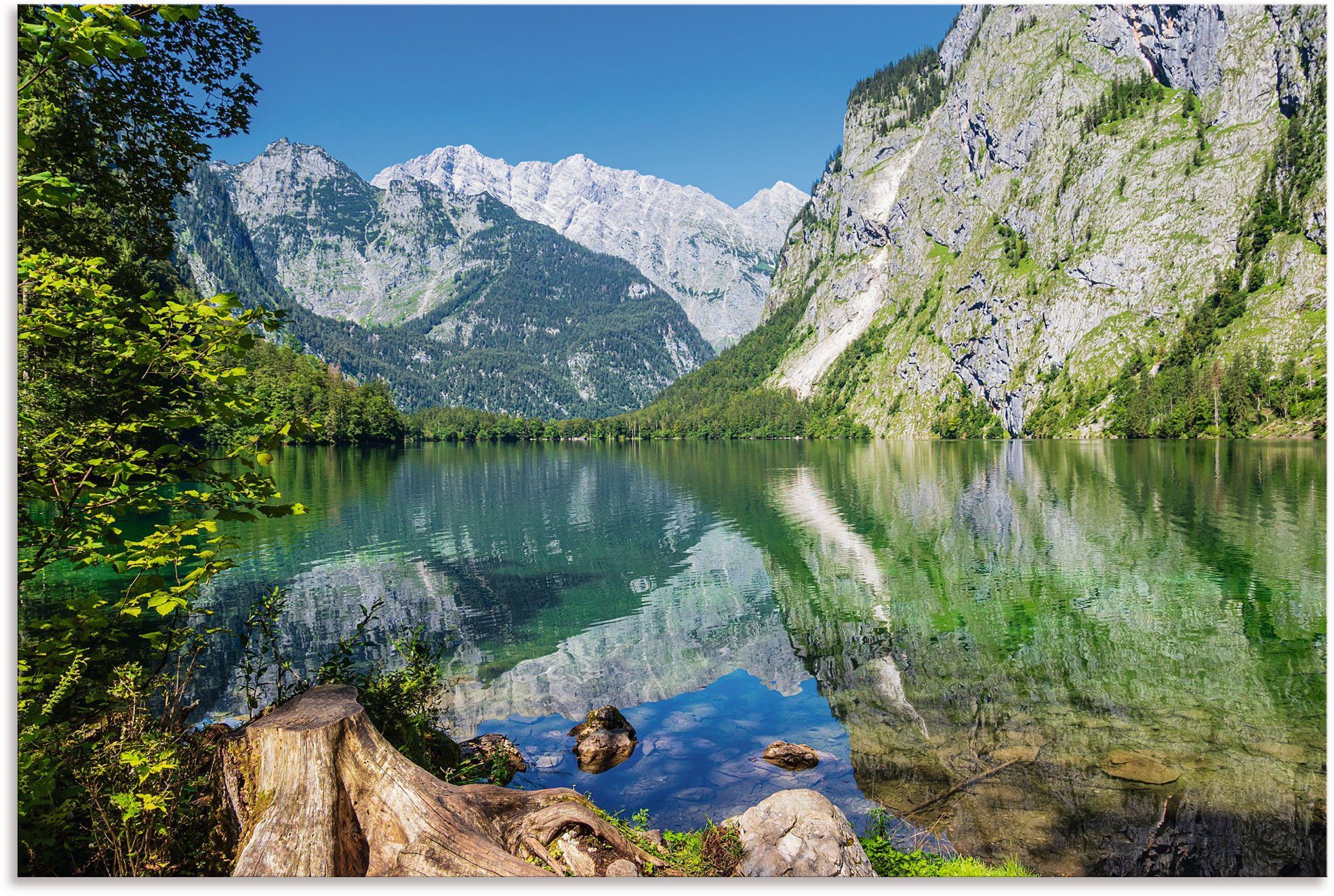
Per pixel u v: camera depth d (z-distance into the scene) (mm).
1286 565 26328
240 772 5465
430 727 10703
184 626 9602
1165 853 9023
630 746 12602
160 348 6043
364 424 127062
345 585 24547
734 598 23656
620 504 49812
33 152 6211
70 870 5379
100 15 4988
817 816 6719
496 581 25766
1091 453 99312
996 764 11648
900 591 24125
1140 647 17641
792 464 95875
